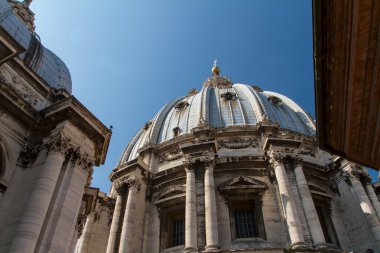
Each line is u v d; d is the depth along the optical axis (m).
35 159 23.19
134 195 44.62
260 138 51.06
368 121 13.84
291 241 34.31
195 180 42.12
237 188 41.62
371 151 15.54
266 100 64.88
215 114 59.28
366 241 38.66
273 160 42.75
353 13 9.95
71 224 21.25
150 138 58.44
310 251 32.38
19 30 31.17
